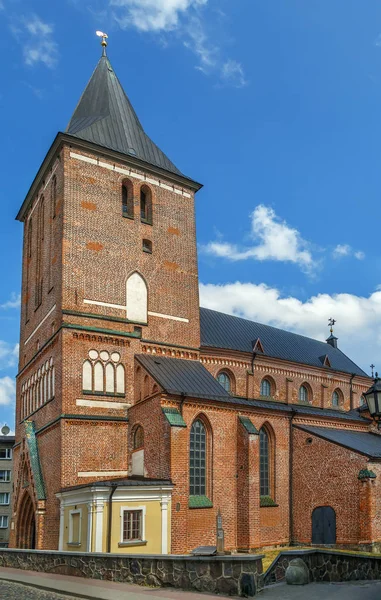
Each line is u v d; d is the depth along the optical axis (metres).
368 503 44.22
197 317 50.41
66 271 43.28
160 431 39.69
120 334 44.44
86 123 51.59
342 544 45.28
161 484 37.16
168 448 38.59
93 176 46.59
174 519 37.50
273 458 49.12
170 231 50.53
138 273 47.38
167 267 49.44
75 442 40.31
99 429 41.69
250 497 42.84
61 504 38.66
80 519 35.91
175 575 21.52
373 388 21.48
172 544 37.06
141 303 46.97
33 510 43.81
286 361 62.47
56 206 45.97
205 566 20.67
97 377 42.72
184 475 38.66
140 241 48.16
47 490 41.00
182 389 42.19
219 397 43.94
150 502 36.69
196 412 42.38
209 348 54.69
